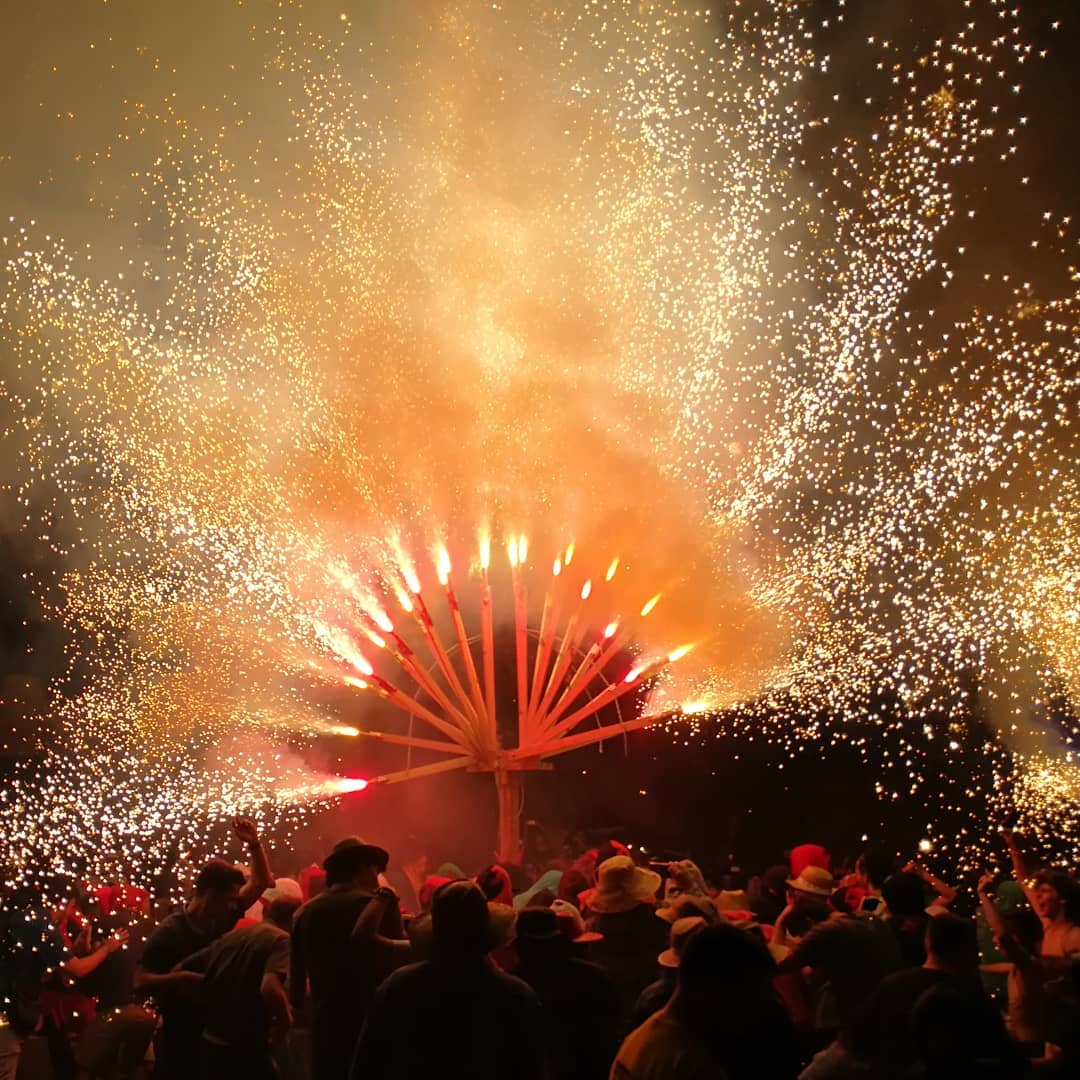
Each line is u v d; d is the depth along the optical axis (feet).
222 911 20.43
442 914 13.84
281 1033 18.26
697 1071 11.32
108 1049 23.38
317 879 23.63
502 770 37.29
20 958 27.22
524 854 38.96
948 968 14.34
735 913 21.59
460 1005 13.64
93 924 28.19
